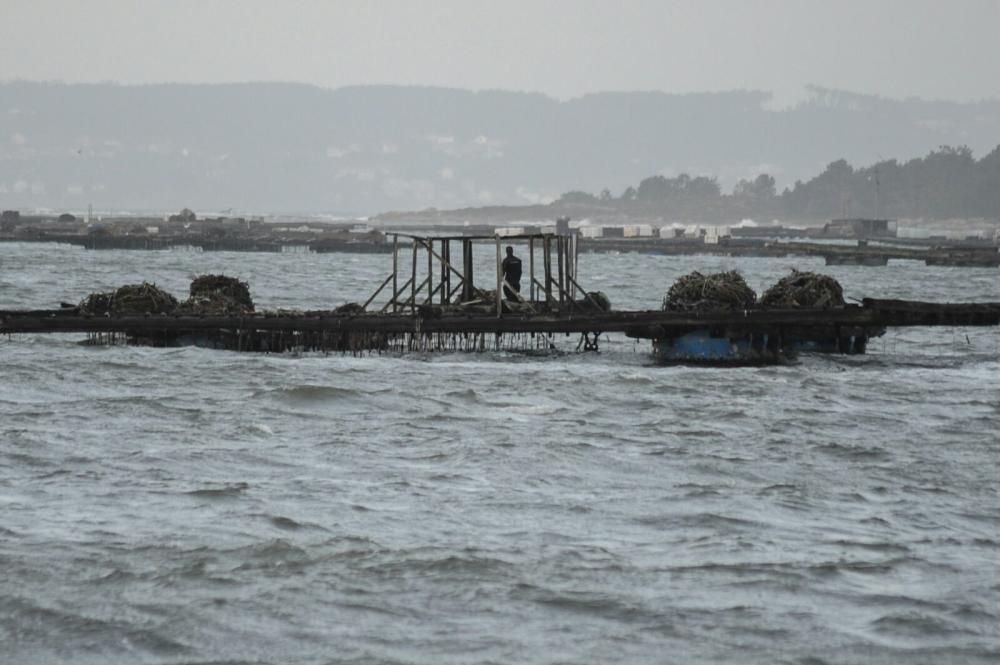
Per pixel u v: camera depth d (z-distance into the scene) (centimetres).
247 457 10650
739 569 7794
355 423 12369
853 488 9906
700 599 7338
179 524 8531
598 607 7206
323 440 11450
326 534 8356
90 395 13888
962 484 10138
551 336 18988
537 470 10356
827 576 7700
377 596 7319
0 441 11025
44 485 9531
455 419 12675
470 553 8006
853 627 6981
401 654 6606
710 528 8688
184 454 10700
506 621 7019
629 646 6731
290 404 13338
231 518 8700
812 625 7000
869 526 8800
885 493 9781
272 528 8469
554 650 6675
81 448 10862
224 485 9575
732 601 7306
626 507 9200
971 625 7006
